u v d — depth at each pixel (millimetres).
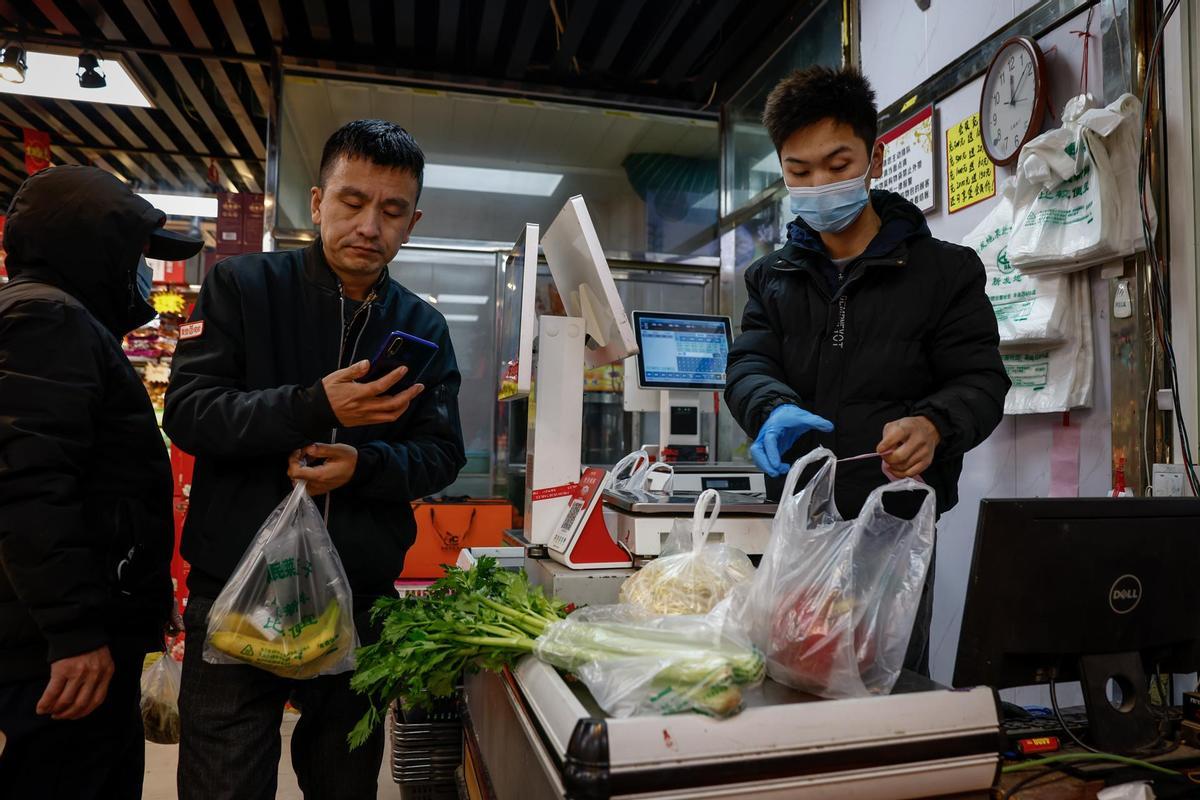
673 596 1014
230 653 1211
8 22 3768
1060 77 2203
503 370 1792
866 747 729
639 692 733
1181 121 1887
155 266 5117
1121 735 1011
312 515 1305
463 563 1975
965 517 2537
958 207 2605
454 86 4160
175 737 1565
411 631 982
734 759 687
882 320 1452
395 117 4316
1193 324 1857
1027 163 2066
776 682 869
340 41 4008
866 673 823
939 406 1272
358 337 1475
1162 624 1031
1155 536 1008
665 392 2857
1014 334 2141
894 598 854
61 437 1218
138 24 3797
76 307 1284
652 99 4406
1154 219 1914
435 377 1591
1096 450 2064
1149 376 1914
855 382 1463
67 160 5508
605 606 1013
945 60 2670
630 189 4590
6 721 1198
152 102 4570
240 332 1400
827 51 3422
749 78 4184
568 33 3756
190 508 1394
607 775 651
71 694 1216
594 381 4406
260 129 4961
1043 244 2023
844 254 1570
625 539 1450
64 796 1301
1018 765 966
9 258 1384
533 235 1485
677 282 4633
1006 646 958
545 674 850
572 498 1531
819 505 971
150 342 5074
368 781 1481
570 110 4359
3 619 1219
